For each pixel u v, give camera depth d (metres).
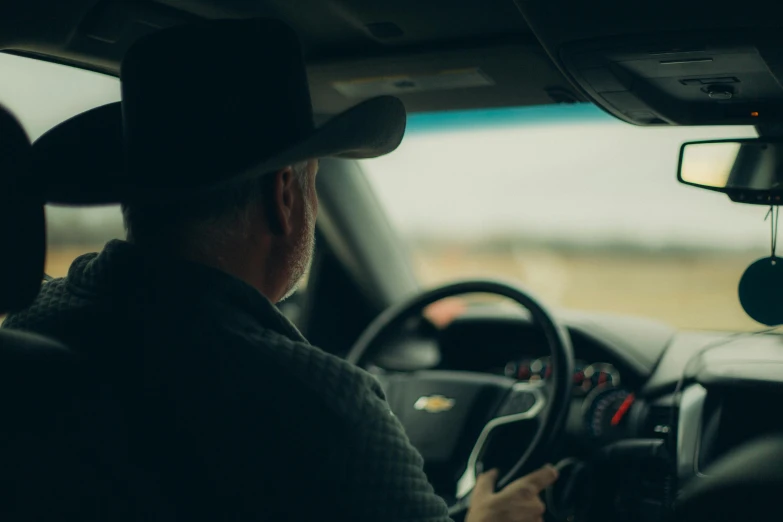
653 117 1.85
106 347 0.88
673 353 2.10
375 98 0.97
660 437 1.92
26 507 0.79
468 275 1.95
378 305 2.84
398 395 2.10
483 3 1.60
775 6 1.26
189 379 0.86
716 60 1.49
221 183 0.89
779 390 1.66
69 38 1.67
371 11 1.69
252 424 0.84
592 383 2.09
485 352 2.53
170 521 0.83
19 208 0.89
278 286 1.02
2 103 0.89
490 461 1.87
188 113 0.96
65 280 1.00
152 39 0.99
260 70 0.97
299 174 1.01
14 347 0.83
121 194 0.97
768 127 1.74
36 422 0.81
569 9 1.38
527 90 2.02
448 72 1.94
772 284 1.72
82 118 1.14
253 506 0.83
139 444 0.85
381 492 0.86
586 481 1.90
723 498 1.68
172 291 0.89
